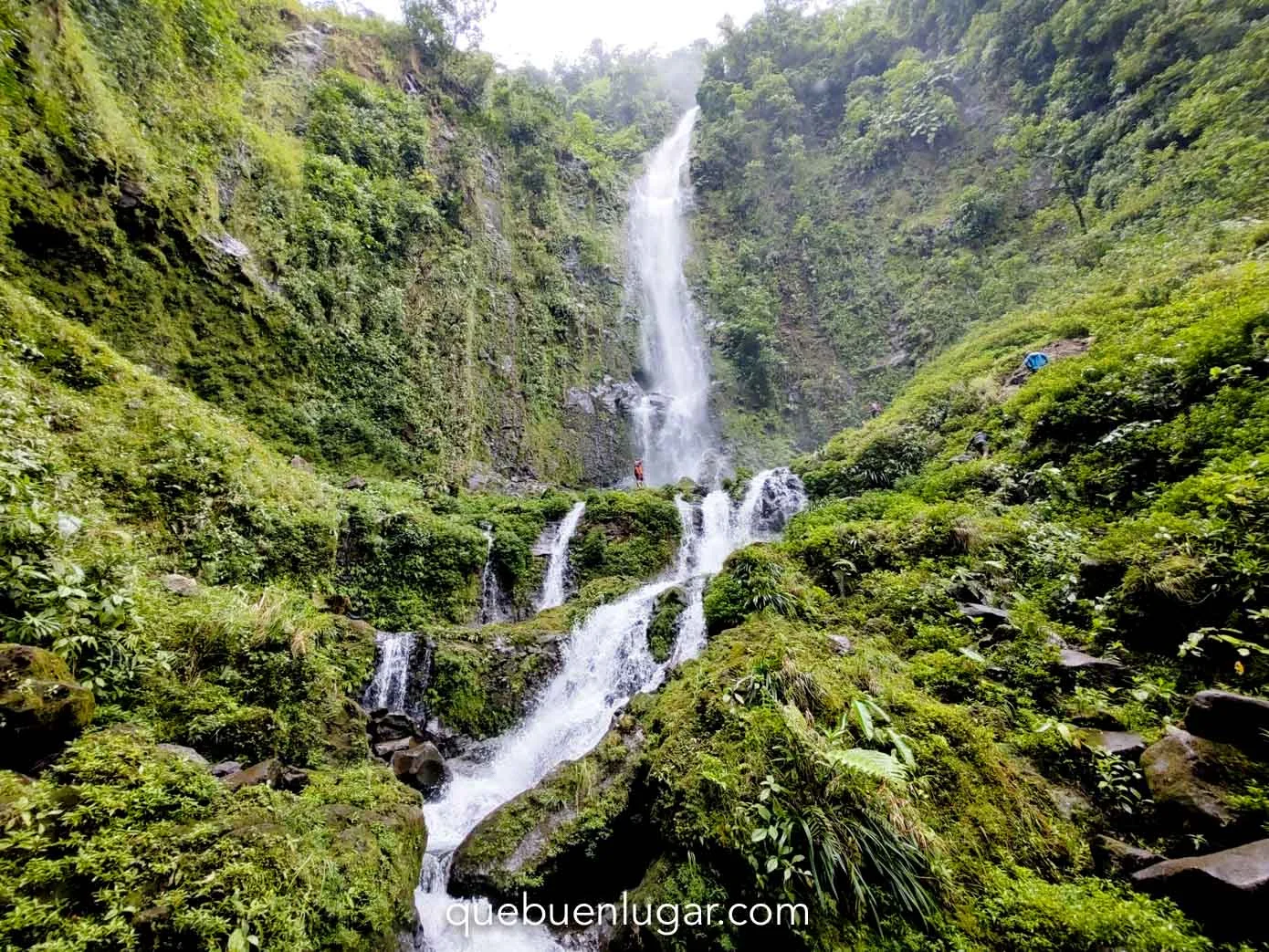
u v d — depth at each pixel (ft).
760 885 10.46
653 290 87.25
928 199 80.12
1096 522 21.33
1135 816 11.22
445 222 58.18
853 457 40.75
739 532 42.96
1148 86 54.19
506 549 38.81
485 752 26.22
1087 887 9.89
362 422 43.32
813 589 23.75
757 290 83.05
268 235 41.70
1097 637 16.65
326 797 14.78
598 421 67.46
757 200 95.86
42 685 10.87
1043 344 38.86
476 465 51.47
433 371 50.44
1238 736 10.87
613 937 12.73
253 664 18.01
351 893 11.80
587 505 44.04
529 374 62.18
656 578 41.11
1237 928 8.34
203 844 10.34
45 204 28.35
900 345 72.13
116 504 20.94
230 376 36.70
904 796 11.38
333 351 43.68
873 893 9.97
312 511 30.01
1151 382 23.53
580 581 40.73
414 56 66.95
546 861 15.89
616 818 16.33
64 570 13.83
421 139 58.49
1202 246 35.58
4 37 27.32
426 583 34.58
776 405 76.33
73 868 8.69
